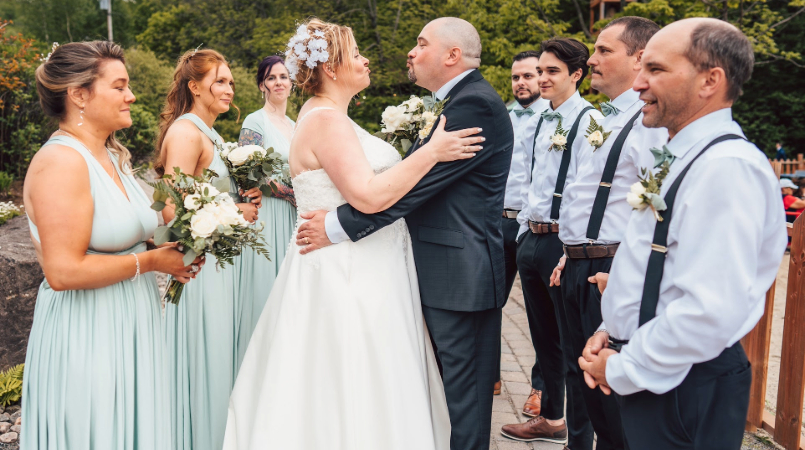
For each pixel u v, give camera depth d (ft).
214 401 9.45
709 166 4.83
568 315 8.70
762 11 41.63
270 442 7.32
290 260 8.21
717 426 5.06
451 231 7.77
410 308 7.80
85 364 6.77
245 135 12.31
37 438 6.91
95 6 111.34
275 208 11.07
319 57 7.45
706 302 4.65
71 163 6.44
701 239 4.80
